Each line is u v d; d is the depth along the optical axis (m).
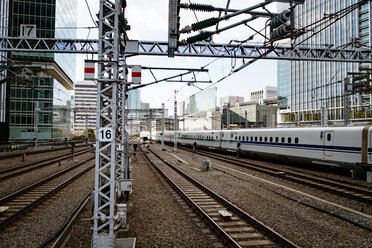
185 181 15.00
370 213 9.28
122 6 7.88
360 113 54.75
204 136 38.91
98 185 6.23
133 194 11.83
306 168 20.39
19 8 44.97
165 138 59.53
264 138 23.84
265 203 10.41
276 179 15.55
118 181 10.00
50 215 9.04
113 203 6.23
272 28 10.09
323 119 30.55
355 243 6.85
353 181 14.77
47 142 49.12
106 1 6.60
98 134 6.26
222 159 26.16
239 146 28.25
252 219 8.04
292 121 78.00
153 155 32.50
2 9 44.38
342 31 64.06
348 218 8.69
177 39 9.66
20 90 48.22
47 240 6.77
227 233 7.33
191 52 16.03
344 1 63.09
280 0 9.09
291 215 8.98
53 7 46.38
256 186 13.58
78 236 7.22
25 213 9.14
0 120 45.66
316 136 18.00
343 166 16.09
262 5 9.13
